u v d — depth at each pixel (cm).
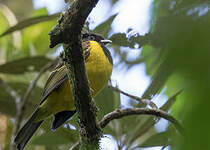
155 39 220
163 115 489
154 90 513
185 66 141
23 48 1086
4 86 897
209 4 159
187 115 138
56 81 687
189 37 142
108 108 689
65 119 711
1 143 908
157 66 287
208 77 136
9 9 1104
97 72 705
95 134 478
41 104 717
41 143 719
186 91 141
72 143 729
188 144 135
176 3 175
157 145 590
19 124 796
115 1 644
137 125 648
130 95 610
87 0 337
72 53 390
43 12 1163
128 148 633
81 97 444
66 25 358
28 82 948
